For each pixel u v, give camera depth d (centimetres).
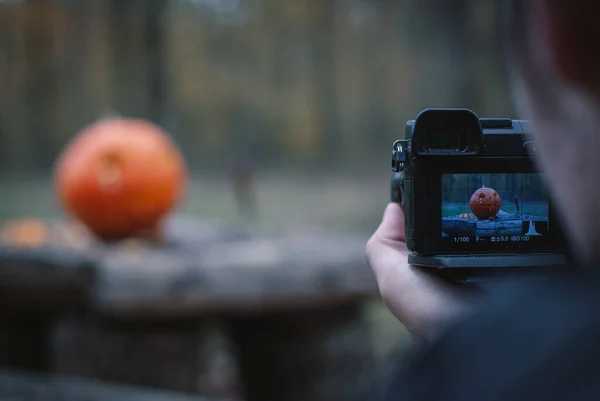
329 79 3206
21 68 2619
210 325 452
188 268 375
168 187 452
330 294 386
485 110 1502
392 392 46
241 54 3328
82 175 438
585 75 43
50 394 321
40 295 407
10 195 1914
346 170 3052
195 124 3288
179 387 421
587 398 38
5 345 443
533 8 45
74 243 439
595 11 42
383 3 2647
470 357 43
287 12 3088
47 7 2373
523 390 40
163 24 2034
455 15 1798
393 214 112
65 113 2877
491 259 93
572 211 46
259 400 443
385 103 3178
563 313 41
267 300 381
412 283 96
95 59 2550
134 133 457
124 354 418
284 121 3394
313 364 425
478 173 99
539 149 48
